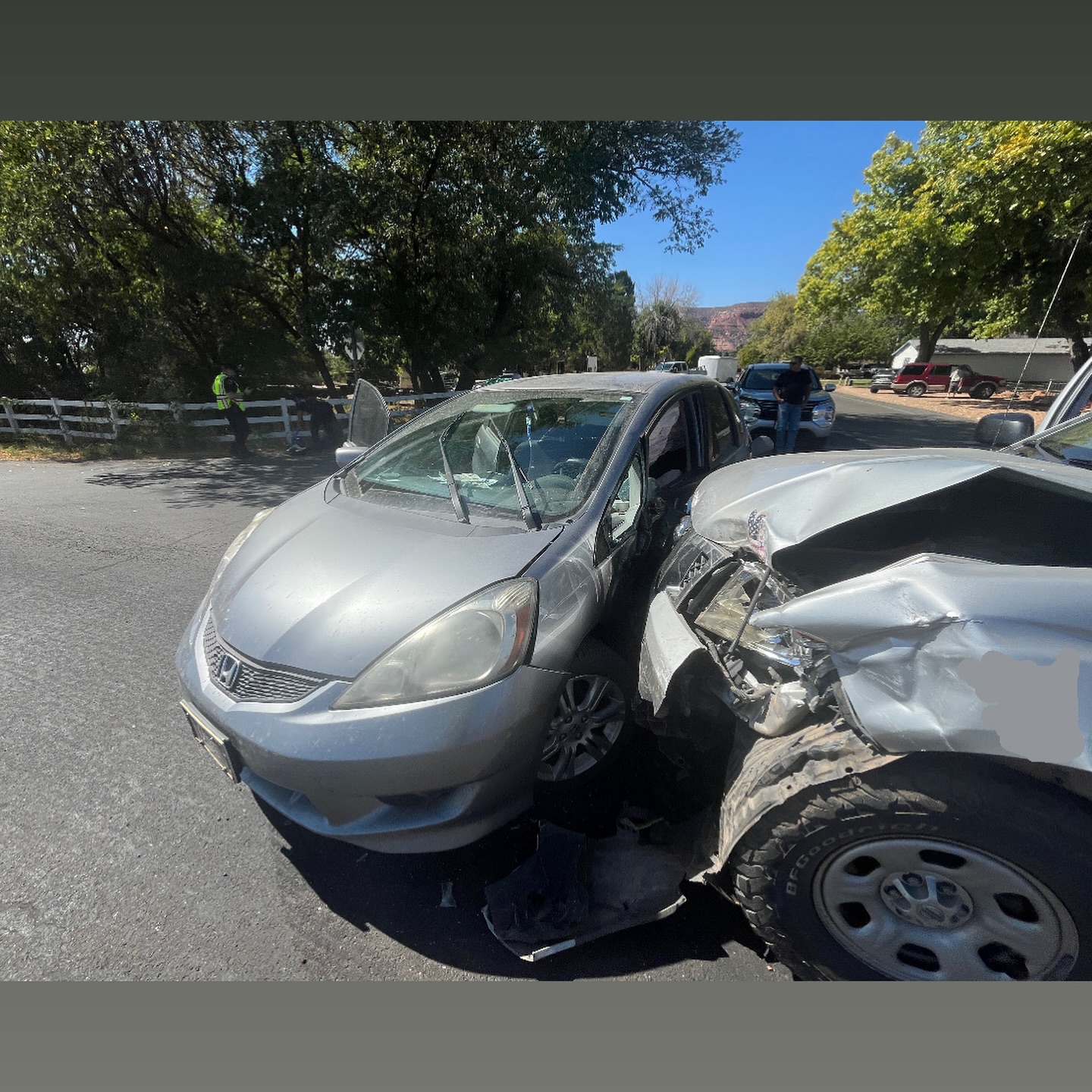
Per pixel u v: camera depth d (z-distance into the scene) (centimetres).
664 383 336
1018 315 1905
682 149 1343
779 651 188
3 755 277
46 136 1127
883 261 2133
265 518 289
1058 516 220
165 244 1414
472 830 194
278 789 203
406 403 1507
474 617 199
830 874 163
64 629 404
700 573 223
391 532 246
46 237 1288
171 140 1281
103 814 242
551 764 234
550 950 186
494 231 1506
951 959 158
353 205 1341
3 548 571
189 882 213
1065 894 141
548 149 1377
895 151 2300
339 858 224
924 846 151
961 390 3036
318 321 1453
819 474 216
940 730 141
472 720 186
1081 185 1240
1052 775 142
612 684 243
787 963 176
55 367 1661
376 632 199
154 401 1540
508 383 362
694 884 213
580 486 264
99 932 195
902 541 226
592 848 216
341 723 186
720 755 233
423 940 194
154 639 390
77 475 981
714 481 268
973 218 1648
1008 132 1350
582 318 2147
